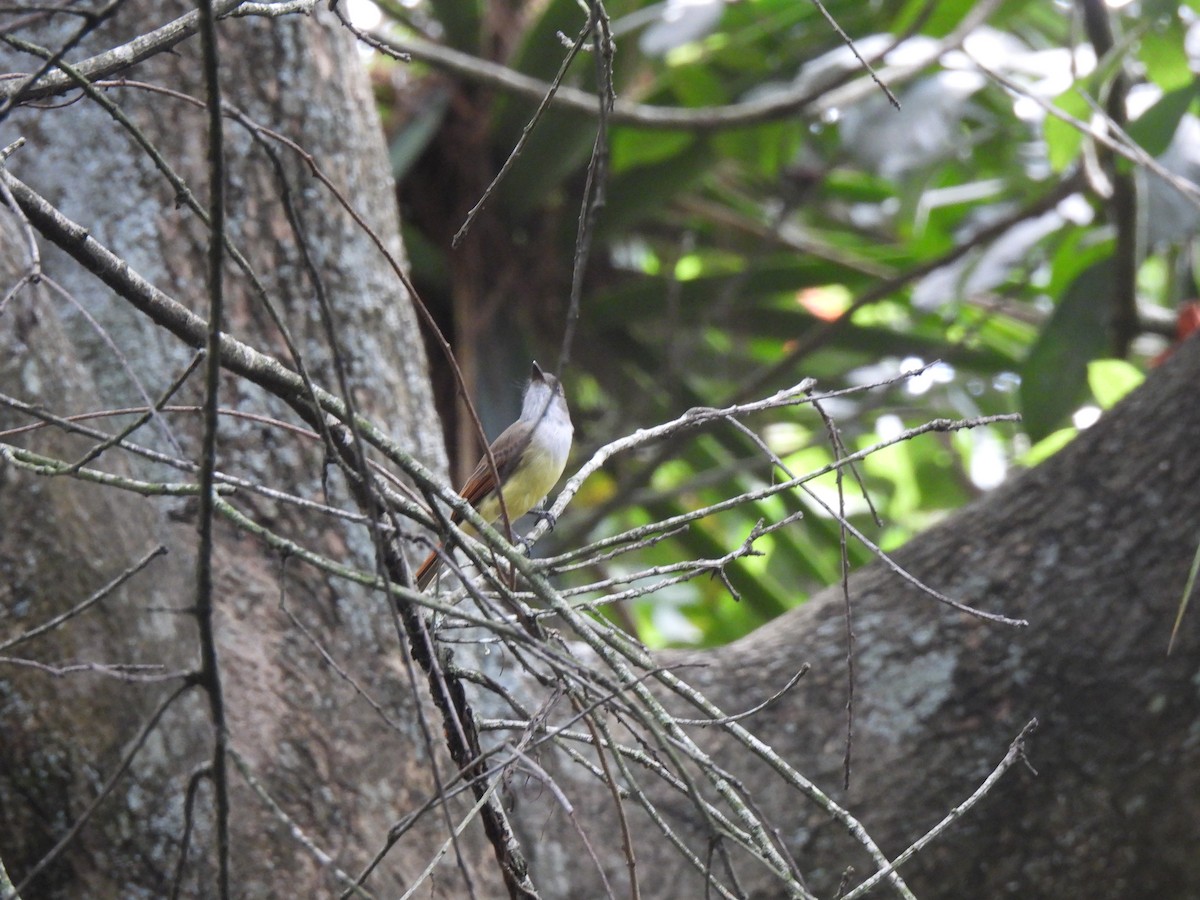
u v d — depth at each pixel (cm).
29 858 669
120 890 679
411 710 841
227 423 875
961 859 856
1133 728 855
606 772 497
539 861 888
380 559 447
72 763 669
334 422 550
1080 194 1573
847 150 1427
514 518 1030
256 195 936
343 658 843
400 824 479
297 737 797
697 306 1623
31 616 664
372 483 473
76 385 704
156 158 465
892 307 1897
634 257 1833
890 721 898
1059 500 930
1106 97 1359
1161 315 1480
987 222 1683
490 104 1460
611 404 1675
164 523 754
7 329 676
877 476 1959
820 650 943
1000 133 1745
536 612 541
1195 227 1289
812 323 1700
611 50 508
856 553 1712
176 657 707
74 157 917
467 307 1479
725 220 1706
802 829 880
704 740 918
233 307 912
